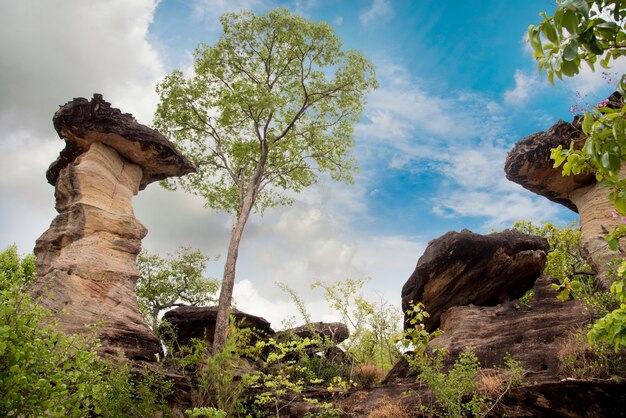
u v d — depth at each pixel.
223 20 23.98
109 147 18.17
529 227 24.16
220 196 27.06
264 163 24.33
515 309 15.29
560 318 13.50
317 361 19.36
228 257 21.14
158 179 20.22
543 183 18.08
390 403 12.88
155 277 27.12
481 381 11.47
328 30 23.97
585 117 4.82
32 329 7.81
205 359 16.95
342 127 26.12
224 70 24.38
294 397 15.10
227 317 19.42
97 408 8.47
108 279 15.92
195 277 28.14
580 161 5.39
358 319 18.41
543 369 11.91
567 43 4.09
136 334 15.31
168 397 14.51
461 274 16.58
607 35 4.13
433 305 17.11
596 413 9.77
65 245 16.58
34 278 16.28
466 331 14.80
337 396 15.21
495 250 16.38
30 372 7.48
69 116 17.17
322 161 26.39
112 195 17.62
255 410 15.16
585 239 16.14
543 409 10.29
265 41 24.45
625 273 6.17
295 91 25.50
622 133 4.69
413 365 12.52
